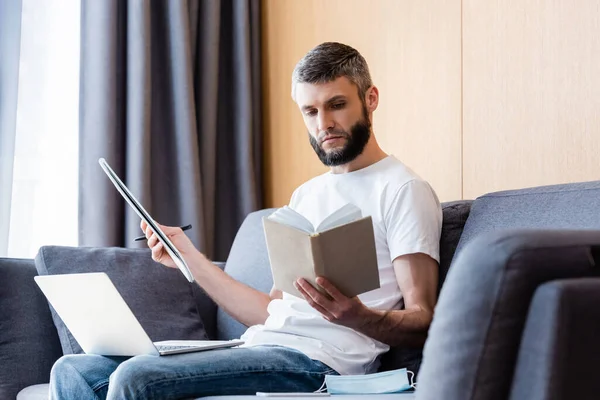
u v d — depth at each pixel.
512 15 1.96
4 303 2.13
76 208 2.85
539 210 1.47
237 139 3.04
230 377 1.47
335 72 1.76
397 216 1.69
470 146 2.09
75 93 2.87
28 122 2.79
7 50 2.72
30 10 2.82
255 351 1.54
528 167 1.91
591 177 1.74
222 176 3.09
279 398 1.37
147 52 2.85
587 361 0.86
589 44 1.76
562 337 0.84
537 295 0.86
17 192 2.77
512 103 1.96
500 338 0.87
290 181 2.93
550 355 0.83
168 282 2.29
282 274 1.50
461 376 0.88
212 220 2.97
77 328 1.69
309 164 2.80
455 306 0.90
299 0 2.90
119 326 1.56
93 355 1.70
